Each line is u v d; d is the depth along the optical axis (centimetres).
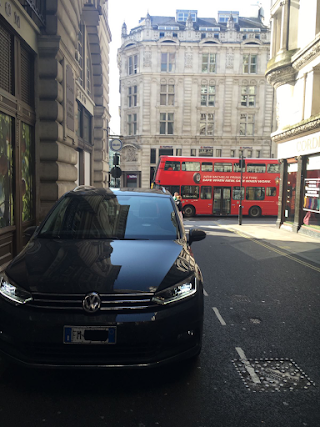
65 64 898
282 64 1389
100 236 382
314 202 1298
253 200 2436
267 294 581
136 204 441
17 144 705
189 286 301
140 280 286
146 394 280
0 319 274
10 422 243
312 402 277
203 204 2406
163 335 271
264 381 307
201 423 247
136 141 4059
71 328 262
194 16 4384
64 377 303
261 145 3912
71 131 988
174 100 3941
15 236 704
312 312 495
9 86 682
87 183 1459
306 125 1242
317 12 1205
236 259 880
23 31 714
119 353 266
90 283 278
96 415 253
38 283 279
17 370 312
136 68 4081
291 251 1006
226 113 3894
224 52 3859
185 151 3956
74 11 987
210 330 422
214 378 309
